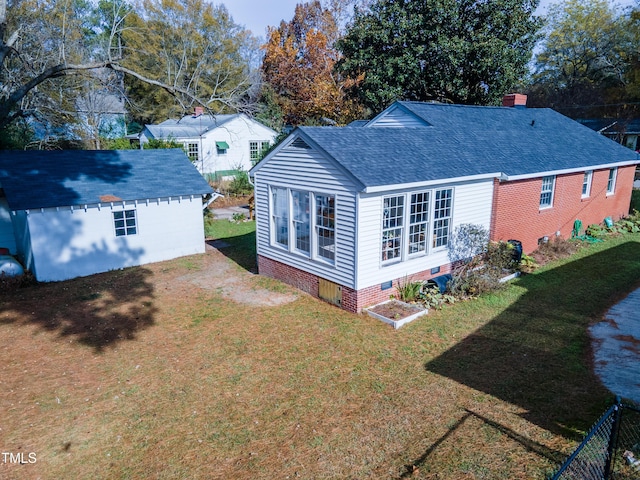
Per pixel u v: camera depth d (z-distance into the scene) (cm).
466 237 1346
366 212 1067
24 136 2455
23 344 999
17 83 2273
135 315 1153
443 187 1227
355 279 1097
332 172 1102
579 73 5016
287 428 698
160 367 896
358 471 602
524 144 1739
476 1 2716
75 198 1441
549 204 1692
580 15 4831
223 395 795
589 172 1867
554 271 1432
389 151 1232
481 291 1241
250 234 2097
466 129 1683
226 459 636
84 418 736
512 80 2833
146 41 3981
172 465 627
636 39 4297
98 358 935
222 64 4381
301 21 5012
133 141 3875
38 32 2345
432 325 1054
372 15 2961
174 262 1636
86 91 3102
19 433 700
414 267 1222
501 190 1419
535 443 637
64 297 1285
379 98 2934
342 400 768
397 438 664
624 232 1972
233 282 1399
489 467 595
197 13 4484
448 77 2803
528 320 1069
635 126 4422
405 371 856
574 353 902
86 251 1483
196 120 3706
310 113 4531
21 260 1619
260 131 3606
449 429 679
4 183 1410
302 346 970
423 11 2766
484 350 928
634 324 1028
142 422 724
